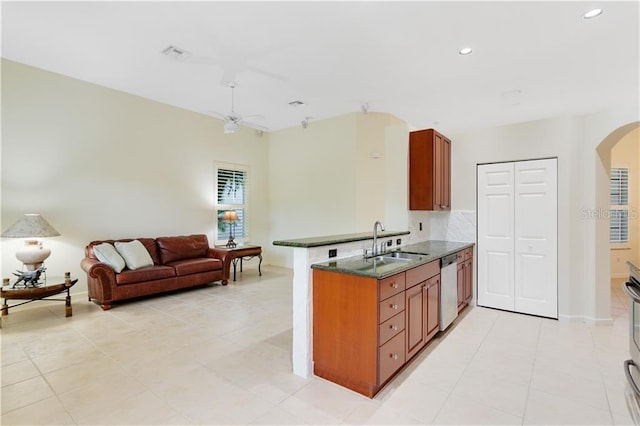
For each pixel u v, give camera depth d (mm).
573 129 3738
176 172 5723
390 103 5180
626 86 4332
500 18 2850
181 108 5758
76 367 2611
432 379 2461
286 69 4000
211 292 5020
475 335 3340
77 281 4234
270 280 5859
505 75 4043
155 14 2896
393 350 2377
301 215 6793
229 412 2043
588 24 2912
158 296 4773
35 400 2160
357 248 3043
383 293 2229
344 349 2330
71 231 4516
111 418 1979
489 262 4273
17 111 4047
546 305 3885
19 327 3490
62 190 4430
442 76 4109
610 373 2557
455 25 2973
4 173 3975
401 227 4055
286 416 2008
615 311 4219
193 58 3764
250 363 2701
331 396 2227
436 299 3182
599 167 3705
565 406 2129
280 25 3035
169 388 2314
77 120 4539
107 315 3898
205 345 3053
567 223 3758
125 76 4363
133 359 2758
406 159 3998
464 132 4441
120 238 5004
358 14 2832
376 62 3764
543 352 2936
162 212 5531
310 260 2516
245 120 6355
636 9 2684
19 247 4062
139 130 5207
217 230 6395
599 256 3695
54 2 2742
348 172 6000
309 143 6609
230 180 6637
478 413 2051
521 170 4039
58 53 3719
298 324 2514
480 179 4332
